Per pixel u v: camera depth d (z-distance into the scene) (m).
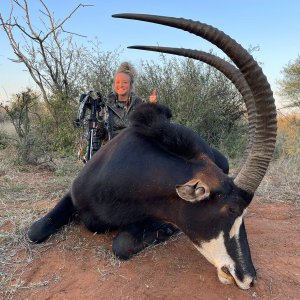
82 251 4.17
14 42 10.95
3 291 3.48
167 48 3.13
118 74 5.46
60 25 11.10
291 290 3.59
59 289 3.53
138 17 2.86
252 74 3.10
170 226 4.48
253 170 3.31
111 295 3.44
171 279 3.68
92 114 5.40
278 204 6.09
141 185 3.75
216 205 3.38
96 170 4.06
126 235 4.04
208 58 3.21
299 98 19.25
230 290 3.51
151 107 3.90
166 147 3.80
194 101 10.86
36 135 9.53
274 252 4.32
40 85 11.31
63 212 4.48
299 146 10.30
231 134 11.26
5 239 4.37
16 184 6.73
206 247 3.48
